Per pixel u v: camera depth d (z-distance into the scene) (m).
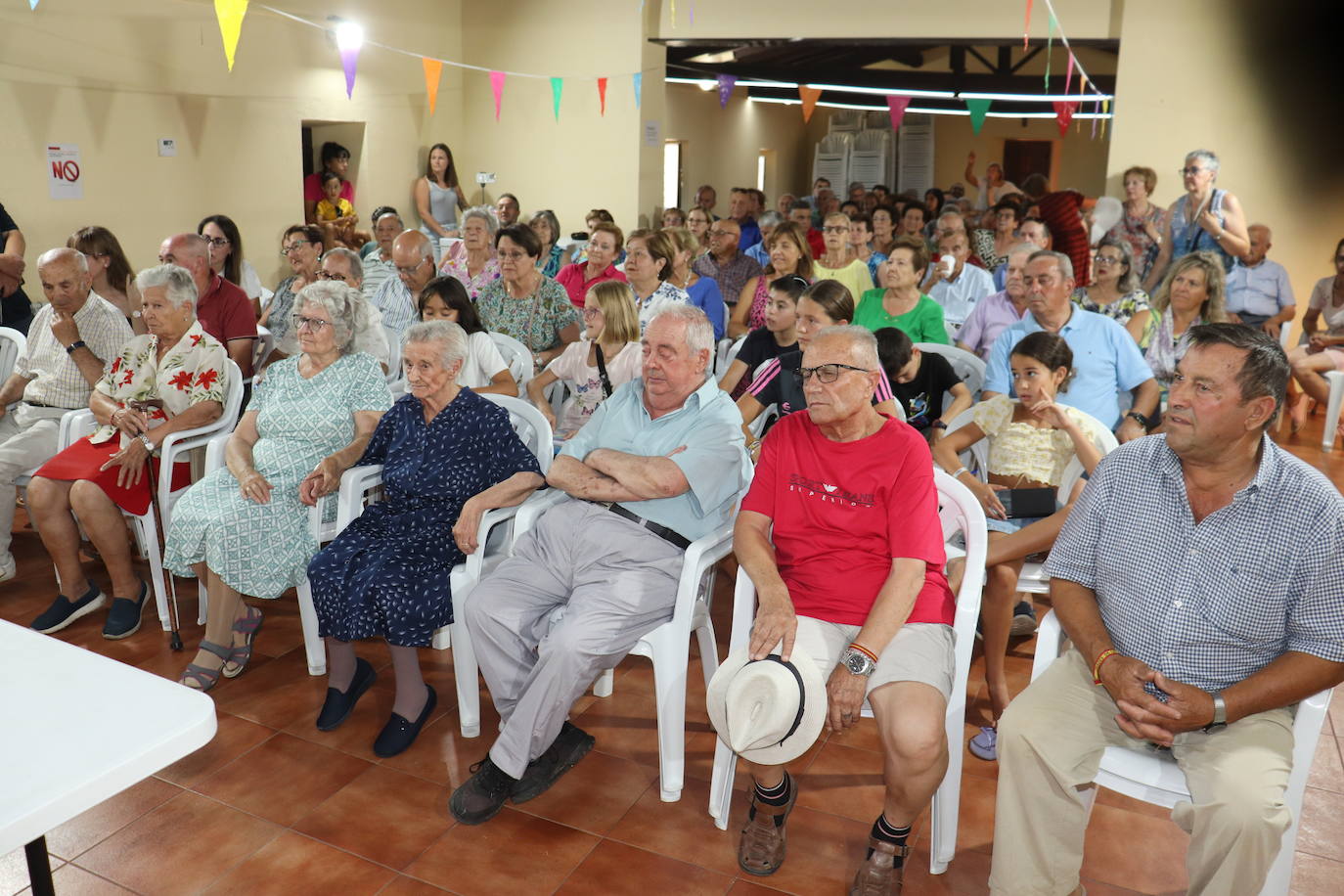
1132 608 2.10
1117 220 6.90
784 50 12.03
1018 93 10.70
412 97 8.55
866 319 4.55
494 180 9.04
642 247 4.71
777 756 2.15
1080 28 7.07
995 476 2.98
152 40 6.59
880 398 3.02
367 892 2.24
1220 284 3.98
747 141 15.45
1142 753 2.07
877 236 8.02
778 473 2.45
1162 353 4.12
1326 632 1.90
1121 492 2.13
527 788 2.55
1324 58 6.54
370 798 2.58
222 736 2.86
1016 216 7.78
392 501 3.00
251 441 3.22
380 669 3.27
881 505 2.34
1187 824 1.93
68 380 3.80
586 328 4.06
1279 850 1.86
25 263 6.09
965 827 2.52
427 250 5.05
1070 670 2.22
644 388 2.87
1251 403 1.89
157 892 2.23
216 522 2.98
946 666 2.25
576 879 2.29
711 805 2.48
